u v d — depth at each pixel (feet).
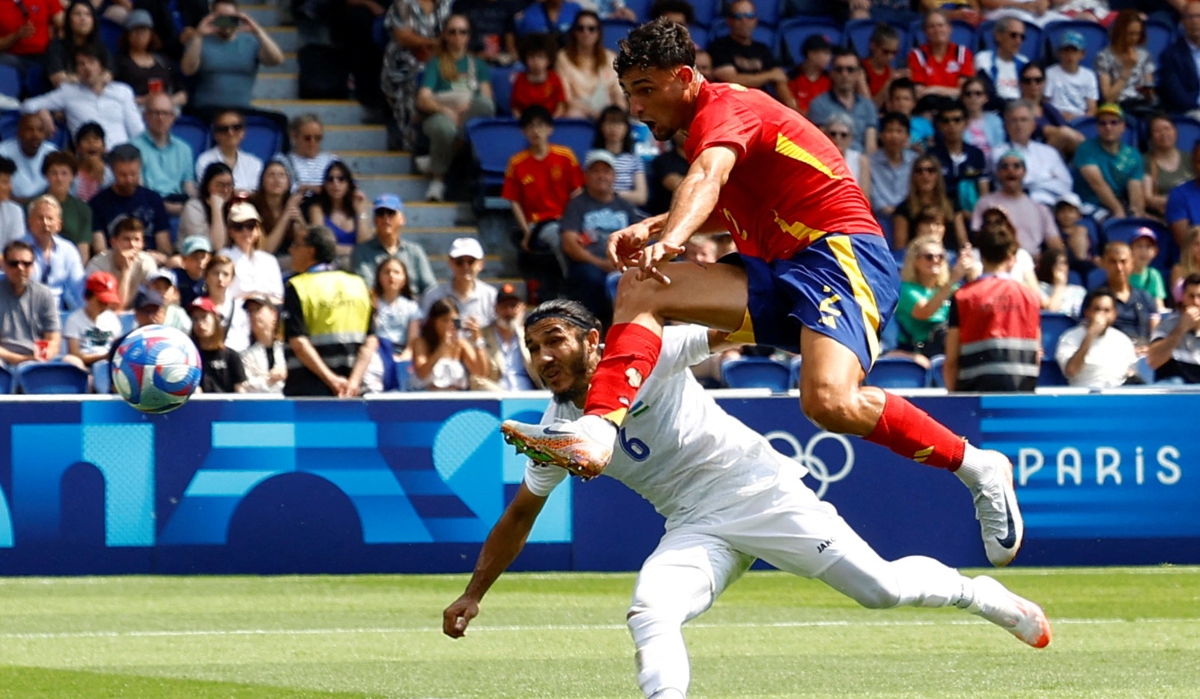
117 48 94.63
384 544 61.26
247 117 92.07
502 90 98.17
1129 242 92.63
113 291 70.54
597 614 50.65
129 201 80.69
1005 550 32.27
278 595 55.16
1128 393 63.98
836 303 29.71
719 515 28.73
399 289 75.20
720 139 28.91
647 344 28.07
